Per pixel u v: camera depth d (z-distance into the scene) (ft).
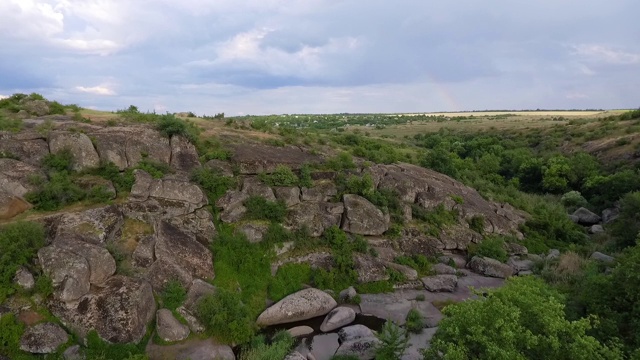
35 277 60.08
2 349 53.93
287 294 81.00
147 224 78.69
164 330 61.72
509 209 133.18
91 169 83.20
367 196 105.60
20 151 79.10
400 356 61.11
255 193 94.73
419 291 88.84
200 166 95.81
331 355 65.92
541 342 40.78
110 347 56.80
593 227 130.62
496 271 99.30
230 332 65.00
